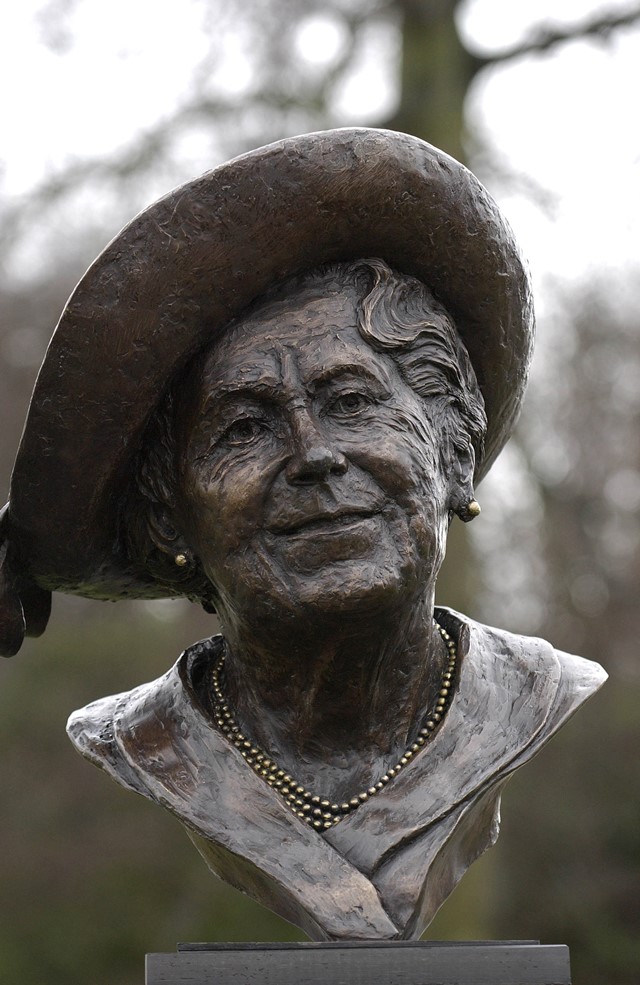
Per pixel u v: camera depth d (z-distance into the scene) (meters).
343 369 4.70
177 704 5.11
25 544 5.16
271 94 13.93
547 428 14.70
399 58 14.27
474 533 13.97
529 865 19.64
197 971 4.38
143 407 4.87
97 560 5.29
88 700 18.48
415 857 4.68
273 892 4.84
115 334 4.74
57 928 18.09
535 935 19.50
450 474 5.01
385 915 4.54
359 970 4.40
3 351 15.97
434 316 5.00
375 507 4.65
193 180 4.68
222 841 4.74
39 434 4.88
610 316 14.69
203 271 4.72
